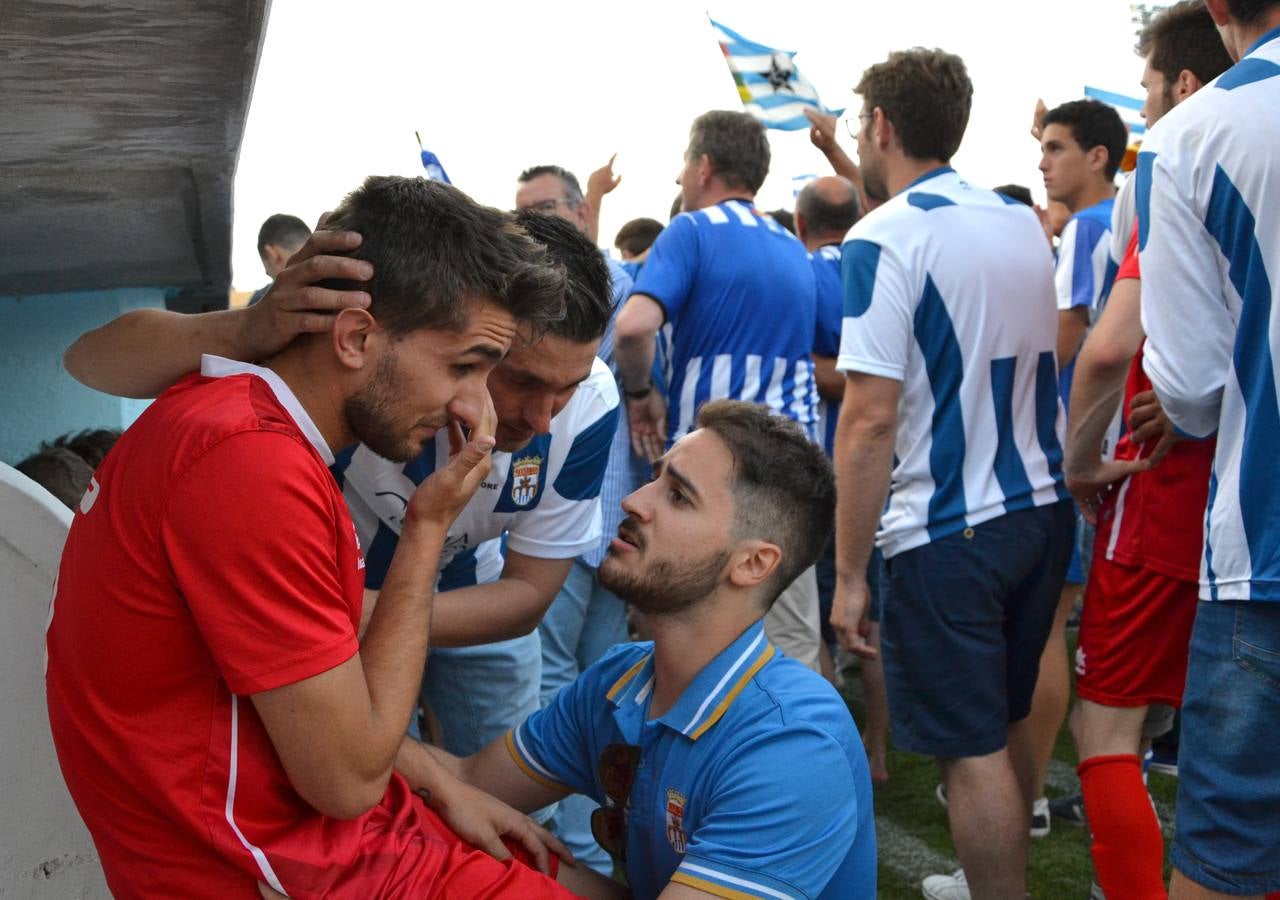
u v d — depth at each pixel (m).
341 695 1.11
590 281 1.58
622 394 3.32
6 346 2.76
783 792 1.34
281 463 1.10
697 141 3.46
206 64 1.08
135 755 1.12
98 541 1.12
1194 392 1.86
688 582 1.46
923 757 3.87
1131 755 2.25
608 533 3.26
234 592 1.07
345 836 1.24
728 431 1.49
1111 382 2.19
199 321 1.27
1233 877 1.80
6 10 0.89
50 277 2.49
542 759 1.68
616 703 1.58
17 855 1.56
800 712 1.40
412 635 1.23
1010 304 2.35
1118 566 2.26
